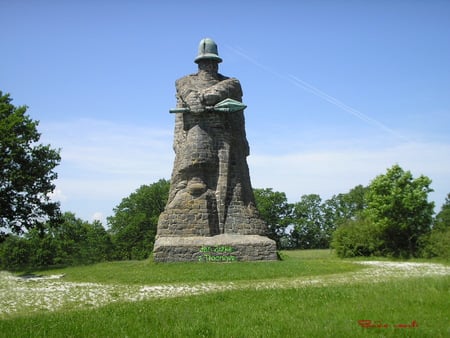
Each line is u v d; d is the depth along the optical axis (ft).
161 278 84.17
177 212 121.08
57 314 47.75
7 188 135.13
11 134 132.36
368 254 160.56
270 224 305.94
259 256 118.21
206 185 124.06
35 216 143.54
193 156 122.93
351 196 329.72
